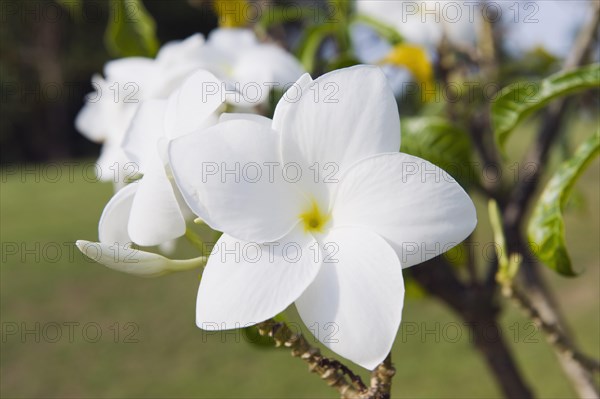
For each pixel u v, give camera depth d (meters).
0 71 5.03
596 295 2.01
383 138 0.33
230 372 1.75
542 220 0.40
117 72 0.46
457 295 0.49
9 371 1.81
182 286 2.24
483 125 0.56
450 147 0.47
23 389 1.73
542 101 0.42
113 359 1.84
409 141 0.47
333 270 0.33
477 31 0.56
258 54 0.47
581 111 0.63
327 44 0.59
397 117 0.34
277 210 0.33
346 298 0.32
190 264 0.35
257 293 0.32
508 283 0.43
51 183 4.10
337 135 0.33
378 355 0.32
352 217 0.33
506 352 0.50
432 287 0.49
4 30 4.96
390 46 0.54
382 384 0.34
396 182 0.33
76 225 2.95
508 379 0.50
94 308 2.12
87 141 5.86
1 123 5.42
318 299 0.33
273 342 0.43
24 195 3.72
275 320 0.36
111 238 0.36
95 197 3.53
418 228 0.33
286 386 1.66
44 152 5.71
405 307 1.97
